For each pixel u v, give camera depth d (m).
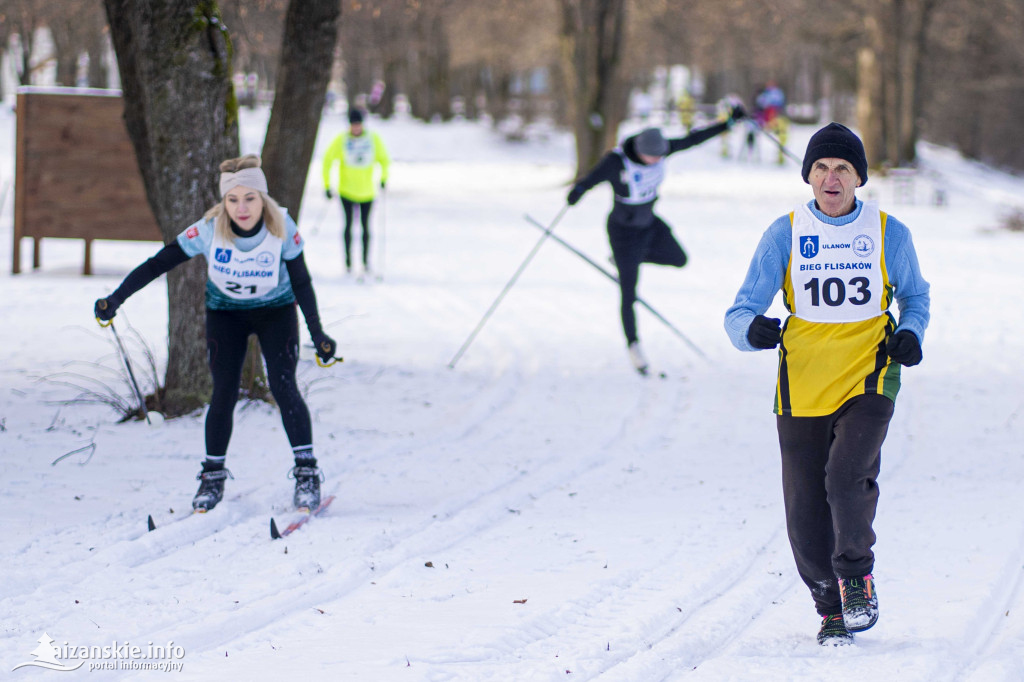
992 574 7.46
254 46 19.31
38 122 22.97
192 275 12.12
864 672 5.72
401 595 7.15
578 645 6.28
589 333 18.80
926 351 17.27
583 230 34.56
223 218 8.52
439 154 65.00
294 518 8.53
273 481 9.89
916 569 7.65
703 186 50.31
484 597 7.12
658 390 14.61
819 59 80.25
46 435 11.36
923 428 12.42
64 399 12.89
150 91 11.46
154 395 12.40
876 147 59.56
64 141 22.98
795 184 51.97
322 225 35.53
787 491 6.34
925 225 38.84
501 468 10.72
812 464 6.25
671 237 15.67
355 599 7.08
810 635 6.50
